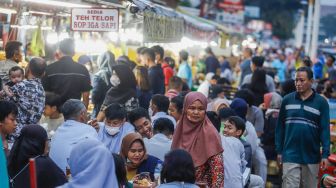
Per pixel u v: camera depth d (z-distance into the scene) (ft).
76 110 35.09
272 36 360.07
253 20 352.49
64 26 62.08
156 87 62.54
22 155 29.40
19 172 29.43
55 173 29.32
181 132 32.91
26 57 56.95
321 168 43.01
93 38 69.41
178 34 69.56
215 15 195.52
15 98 40.16
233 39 149.79
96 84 54.95
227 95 71.82
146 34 53.36
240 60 133.39
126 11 66.33
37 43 57.21
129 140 34.58
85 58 62.34
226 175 36.94
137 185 31.94
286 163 45.65
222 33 113.19
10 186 29.30
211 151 31.99
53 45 58.85
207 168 32.24
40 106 40.68
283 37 362.12
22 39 58.54
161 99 45.83
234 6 235.81
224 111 45.85
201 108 32.35
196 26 81.92
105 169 26.23
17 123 39.47
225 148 37.52
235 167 37.09
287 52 214.69
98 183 25.89
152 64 63.05
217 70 99.66
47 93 42.22
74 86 46.47
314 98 44.83
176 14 71.10
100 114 46.96
